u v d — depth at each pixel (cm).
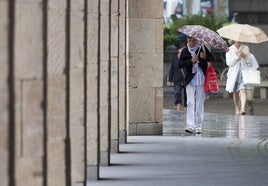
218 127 3469
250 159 2470
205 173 2170
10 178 980
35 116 1114
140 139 2980
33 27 1127
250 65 4062
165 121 3688
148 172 2189
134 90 3070
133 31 3041
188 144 2838
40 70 1123
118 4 2602
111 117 2589
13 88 993
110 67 2378
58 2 1359
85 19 1753
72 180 1781
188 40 3092
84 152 1780
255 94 5381
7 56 978
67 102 1376
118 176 2123
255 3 6069
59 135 1383
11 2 988
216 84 3109
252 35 4053
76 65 1762
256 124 3631
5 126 976
